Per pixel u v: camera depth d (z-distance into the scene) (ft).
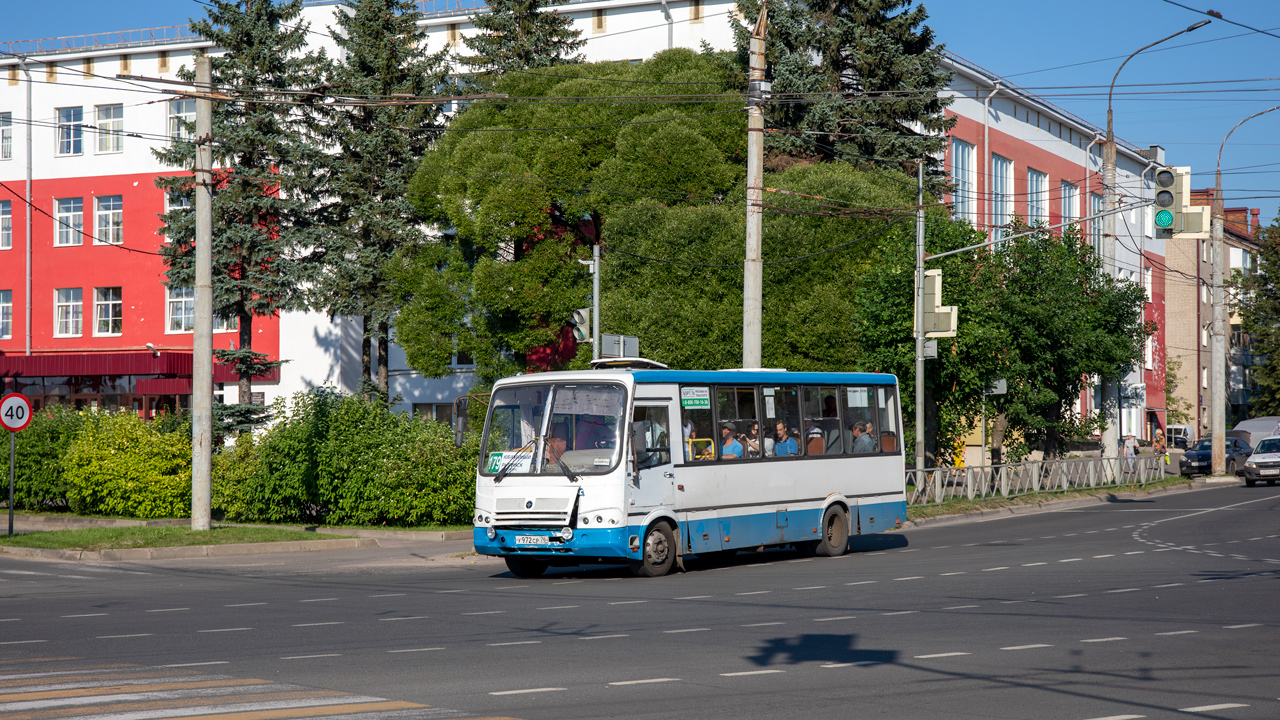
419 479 85.30
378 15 140.36
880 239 108.27
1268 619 39.42
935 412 109.60
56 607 45.62
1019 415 116.57
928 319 96.53
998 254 115.75
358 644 35.14
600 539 55.62
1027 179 192.95
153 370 167.53
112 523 92.17
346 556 71.56
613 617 41.24
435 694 27.12
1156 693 27.37
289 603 46.73
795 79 132.36
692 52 129.29
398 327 127.13
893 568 59.16
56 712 24.76
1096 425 133.18
